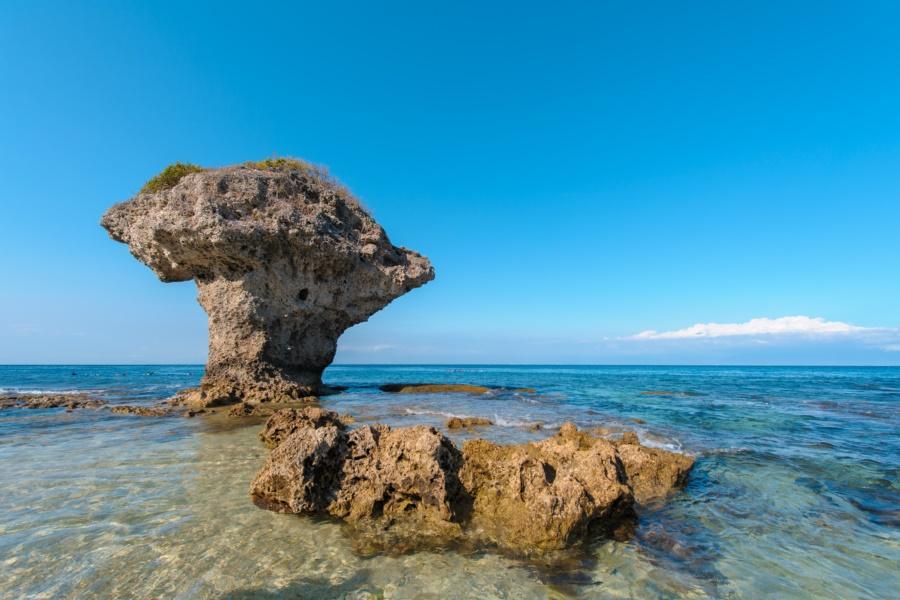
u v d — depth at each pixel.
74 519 7.10
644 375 72.62
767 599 5.22
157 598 5.00
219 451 11.61
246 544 6.33
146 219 22.03
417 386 32.03
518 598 5.16
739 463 11.01
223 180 22.78
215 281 23.91
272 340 24.95
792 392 33.16
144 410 19.05
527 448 8.92
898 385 43.50
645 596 5.25
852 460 11.32
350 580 5.46
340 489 7.55
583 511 6.64
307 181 26.98
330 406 21.34
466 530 6.82
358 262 27.19
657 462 9.34
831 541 6.77
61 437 13.54
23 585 5.21
